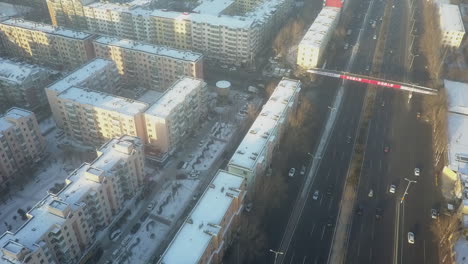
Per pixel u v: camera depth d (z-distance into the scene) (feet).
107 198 547.49
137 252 531.91
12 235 447.01
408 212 583.58
